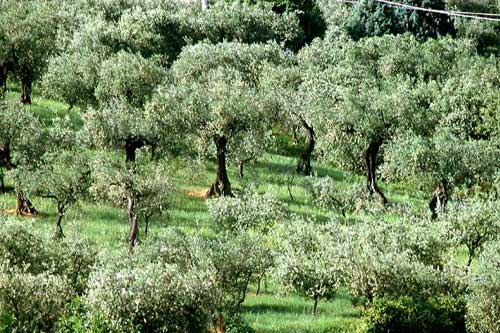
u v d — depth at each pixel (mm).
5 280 73562
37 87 175500
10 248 83875
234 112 133000
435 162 131625
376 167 154750
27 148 122375
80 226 112625
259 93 145250
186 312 73750
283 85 169000
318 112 145000
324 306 97438
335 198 132125
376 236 100125
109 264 81875
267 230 113000
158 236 94188
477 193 131875
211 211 113750
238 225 110875
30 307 73688
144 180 109125
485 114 161375
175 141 132125
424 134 146750
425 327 86812
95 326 72438
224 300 85750
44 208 118250
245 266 88562
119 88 143625
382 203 139125
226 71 159125
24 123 123188
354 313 95438
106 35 175500
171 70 165125
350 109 143375
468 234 106562
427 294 92250
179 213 122000
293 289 94000
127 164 112188
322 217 128500
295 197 137000
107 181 106562
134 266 82688
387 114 142625
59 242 89125
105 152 125688
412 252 99125
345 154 145625
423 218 121438
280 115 148625
